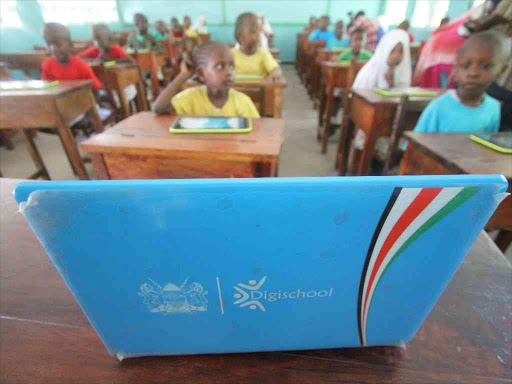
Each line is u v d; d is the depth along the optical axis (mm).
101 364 337
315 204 217
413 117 1546
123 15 7418
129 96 2678
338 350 352
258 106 1456
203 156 824
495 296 425
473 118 1143
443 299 421
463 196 213
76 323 384
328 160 2592
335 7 7465
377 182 206
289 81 5984
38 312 399
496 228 833
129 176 955
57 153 2650
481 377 327
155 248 241
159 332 312
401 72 2018
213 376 325
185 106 1189
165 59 4344
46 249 235
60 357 344
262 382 321
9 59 2965
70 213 214
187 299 281
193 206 216
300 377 325
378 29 3625
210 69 1089
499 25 1530
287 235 237
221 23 7625
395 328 324
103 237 231
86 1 7078
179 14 7480
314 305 294
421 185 207
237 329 312
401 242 243
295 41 7910
